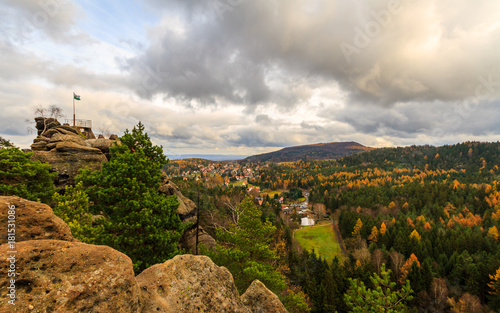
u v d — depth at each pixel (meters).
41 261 3.59
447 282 45.53
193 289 5.24
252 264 14.67
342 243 79.75
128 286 3.98
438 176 189.50
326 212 125.56
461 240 62.75
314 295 33.25
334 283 34.38
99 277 3.77
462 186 131.88
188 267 5.67
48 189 18.48
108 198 12.88
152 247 13.66
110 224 12.71
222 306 5.44
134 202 12.65
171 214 15.45
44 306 3.17
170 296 4.77
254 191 161.88
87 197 14.54
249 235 16.50
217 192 87.19
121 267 4.11
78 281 3.58
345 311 31.31
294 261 42.38
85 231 12.80
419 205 112.88
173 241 14.98
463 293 41.25
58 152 23.17
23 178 17.41
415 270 41.44
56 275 3.53
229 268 15.61
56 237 4.74
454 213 102.12
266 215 71.44
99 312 3.47
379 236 70.00
